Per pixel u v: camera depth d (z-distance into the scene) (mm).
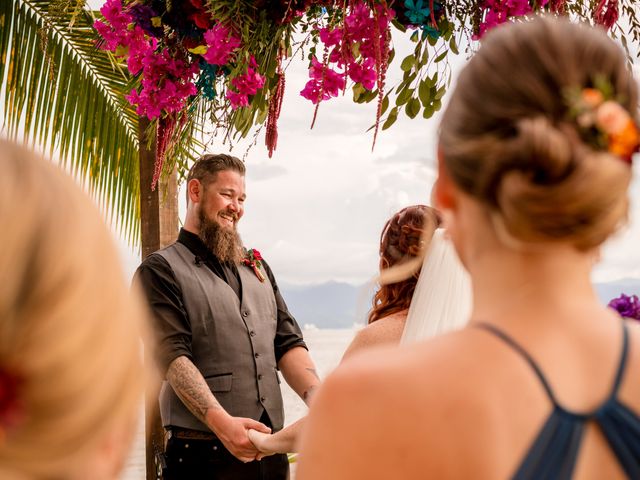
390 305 2355
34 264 560
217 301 3365
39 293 554
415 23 2576
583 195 839
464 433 821
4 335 544
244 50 2594
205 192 3467
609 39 942
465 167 901
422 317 2213
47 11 4332
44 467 562
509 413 829
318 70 2602
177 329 3230
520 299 895
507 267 906
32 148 633
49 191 595
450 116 944
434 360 866
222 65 2842
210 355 3305
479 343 872
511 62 908
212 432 3184
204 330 3311
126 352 589
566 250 907
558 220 855
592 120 858
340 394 872
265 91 2672
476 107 910
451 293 2203
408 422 833
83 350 559
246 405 3318
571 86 881
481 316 910
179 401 3230
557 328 884
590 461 835
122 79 4574
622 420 850
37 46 4383
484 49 949
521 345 867
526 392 839
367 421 845
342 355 2336
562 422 831
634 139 864
